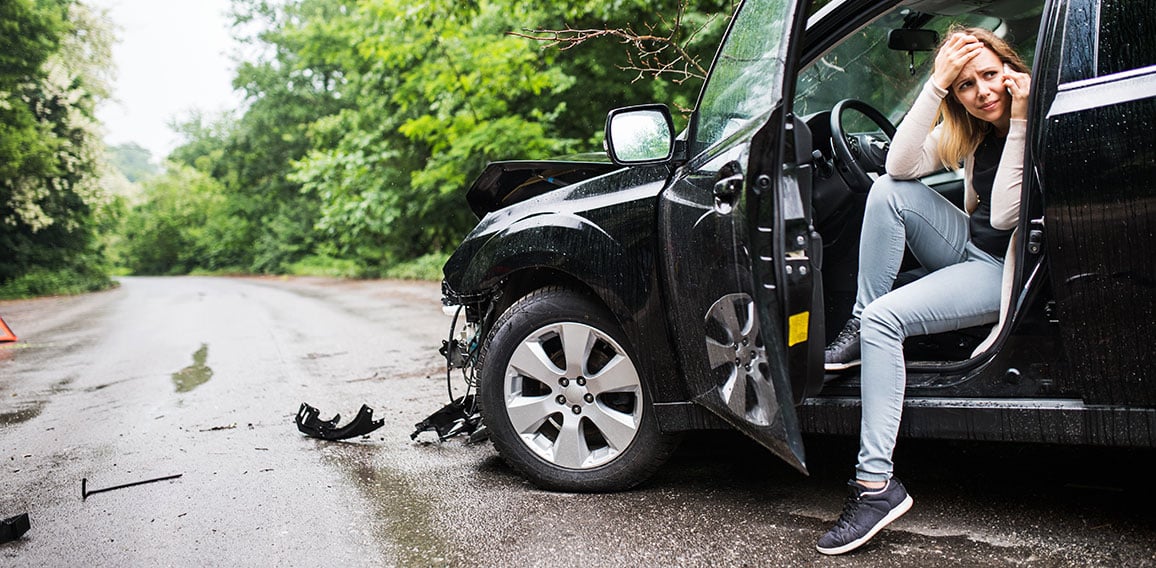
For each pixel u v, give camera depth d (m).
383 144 18.83
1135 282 2.24
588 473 3.27
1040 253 2.42
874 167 3.39
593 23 10.92
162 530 3.19
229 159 49.25
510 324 3.32
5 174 27.17
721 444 3.85
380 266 26.16
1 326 4.47
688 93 9.44
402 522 3.13
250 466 4.03
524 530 2.97
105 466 4.19
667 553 2.71
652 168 3.10
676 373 3.06
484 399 3.38
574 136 14.58
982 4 3.23
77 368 8.16
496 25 13.53
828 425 2.80
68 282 31.72
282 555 2.88
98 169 33.03
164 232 63.19
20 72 27.73
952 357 2.90
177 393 6.24
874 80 3.54
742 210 2.42
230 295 22.34
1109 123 2.24
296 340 9.53
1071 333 2.36
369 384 6.21
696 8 8.70
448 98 14.41
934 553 2.57
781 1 2.58
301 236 42.50
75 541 3.12
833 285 3.23
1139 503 2.82
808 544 2.71
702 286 2.71
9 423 5.47
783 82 2.40
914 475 3.29
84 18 31.05
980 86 2.56
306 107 40.06
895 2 3.14
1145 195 2.20
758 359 2.42
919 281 2.66
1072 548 2.54
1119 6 2.29
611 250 3.09
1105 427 2.36
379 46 14.91
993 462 3.36
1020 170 2.49
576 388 3.27
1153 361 2.26
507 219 3.46
